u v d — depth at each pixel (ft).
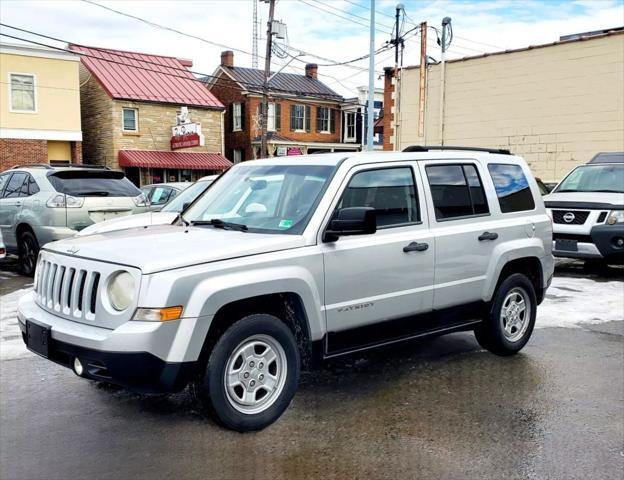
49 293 13.32
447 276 16.30
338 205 14.19
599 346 19.83
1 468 11.35
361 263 14.29
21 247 32.40
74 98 90.07
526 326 18.97
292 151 123.95
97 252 12.58
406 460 11.80
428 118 68.80
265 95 92.32
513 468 11.53
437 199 16.48
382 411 14.21
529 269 19.36
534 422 13.66
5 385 15.85
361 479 11.06
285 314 13.91
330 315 13.83
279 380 13.28
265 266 12.71
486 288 17.39
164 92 101.35
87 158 103.04
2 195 34.19
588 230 30.89
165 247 12.57
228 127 126.82
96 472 11.23
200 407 14.32
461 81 65.62
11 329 21.36
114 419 13.67
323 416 13.91
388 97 72.95
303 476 11.14
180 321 11.55
